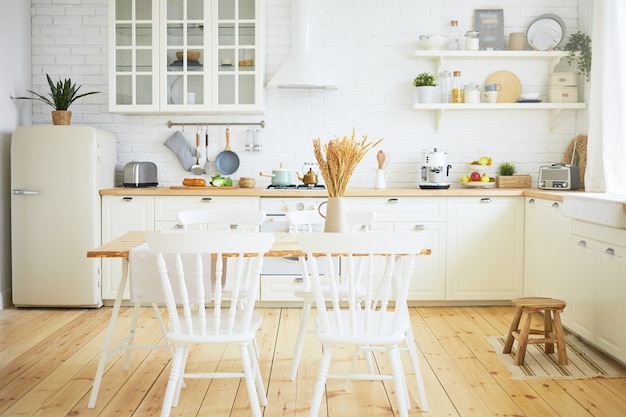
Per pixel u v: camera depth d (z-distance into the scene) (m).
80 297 5.26
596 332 3.96
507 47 5.89
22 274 5.26
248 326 2.83
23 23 5.71
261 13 5.50
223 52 5.52
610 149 4.75
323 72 5.59
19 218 5.25
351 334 2.74
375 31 5.87
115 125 5.90
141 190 5.27
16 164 5.22
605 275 3.85
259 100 5.52
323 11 5.85
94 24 5.86
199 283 2.76
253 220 3.87
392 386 3.50
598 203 3.84
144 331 4.54
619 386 3.48
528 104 5.68
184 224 3.79
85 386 3.46
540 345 4.13
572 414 3.10
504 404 3.23
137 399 3.27
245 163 5.91
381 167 5.72
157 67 5.51
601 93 4.88
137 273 3.04
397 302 2.79
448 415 3.09
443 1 5.86
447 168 5.70
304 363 3.88
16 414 3.07
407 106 5.90
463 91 5.78
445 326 4.75
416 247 2.72
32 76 5.88
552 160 5.93
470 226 5.30
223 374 2.82
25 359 3.92
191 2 5.50
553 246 4.69
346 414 3.10
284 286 5.27
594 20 4.94
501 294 5.34
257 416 2.82
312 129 5.90
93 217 5.24
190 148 5.88
